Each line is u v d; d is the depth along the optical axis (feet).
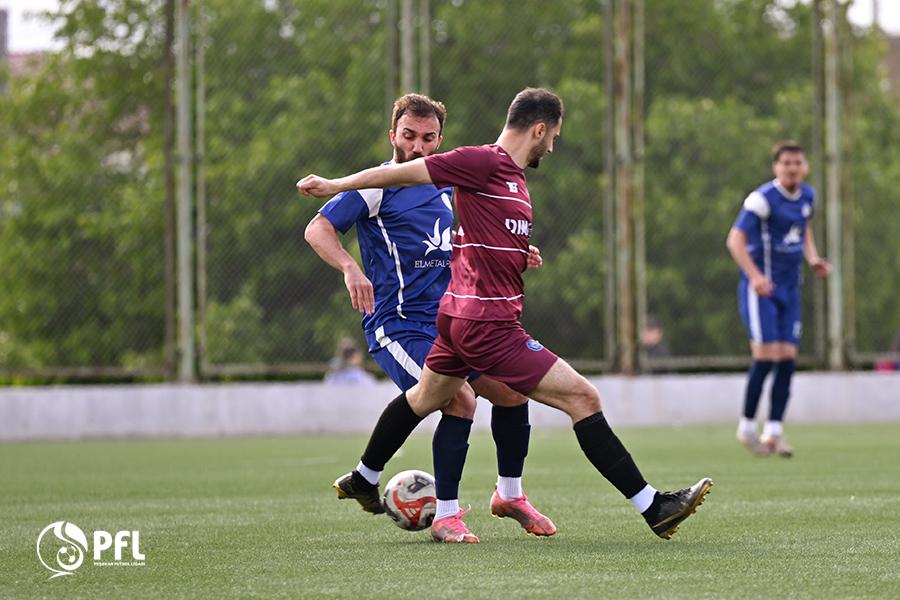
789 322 91.15
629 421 125.18
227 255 118.42
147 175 116.88
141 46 116.26
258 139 118.93
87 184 116.47
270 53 119.24
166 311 117.70
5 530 52.03
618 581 37.29
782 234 92.32
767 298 90.63
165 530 51.57
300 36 119.96
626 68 123.65
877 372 131.75
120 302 117.19
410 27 119.14
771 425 90.07
